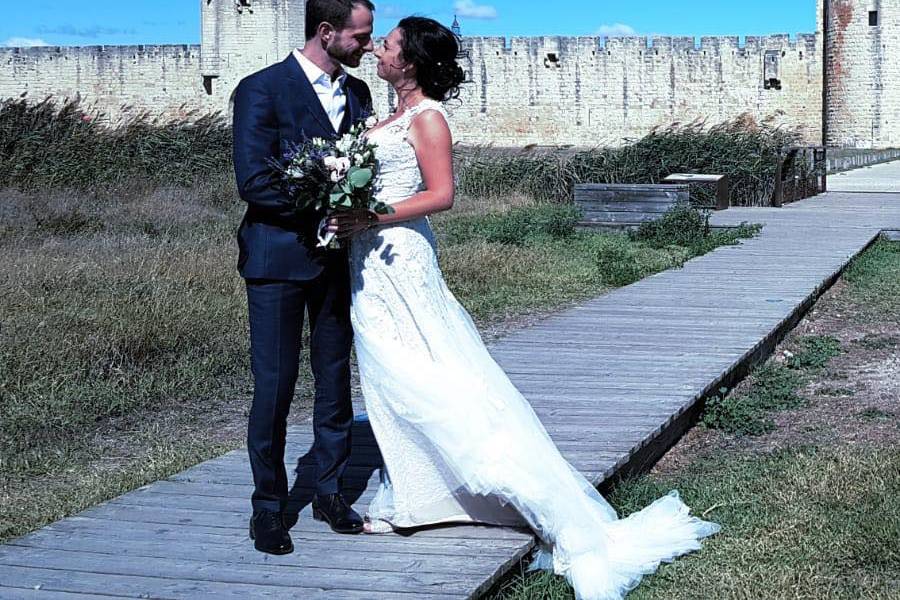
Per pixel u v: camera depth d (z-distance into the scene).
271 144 4.30
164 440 6.99
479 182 22.91
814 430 7.17
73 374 8.00
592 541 4.55
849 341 9.99
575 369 7.80
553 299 11.77
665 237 16.27
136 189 21.23
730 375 8.04
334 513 4.68
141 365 8.44
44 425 7.11
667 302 10.67
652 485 5.89
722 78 54.72
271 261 4.33
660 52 54.88
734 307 10.33
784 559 4.88
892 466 6.02
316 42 4.41
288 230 4.36
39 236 15.08
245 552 4.45
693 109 55.00
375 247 4.50
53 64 60.00
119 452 6.79
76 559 4.38
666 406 6.72
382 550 4.48
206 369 8.49
